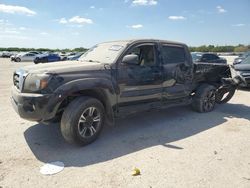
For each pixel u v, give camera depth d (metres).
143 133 4.71
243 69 10.03
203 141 4.35
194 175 3.16
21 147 3.91
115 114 4.43
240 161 3.58
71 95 3.98
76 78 3.77
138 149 3.94
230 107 7.14
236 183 3.00
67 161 3.47
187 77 5.80
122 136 4.52
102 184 2.91
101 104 4.10
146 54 4.92
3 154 3.65
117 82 4.28
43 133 4.54
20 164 3.36
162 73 5.09
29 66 4.16
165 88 5.23
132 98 4.59
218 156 3.73
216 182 3.01
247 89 10.70
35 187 2.83
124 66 4.41
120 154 3.74
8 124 5.02
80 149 3.89
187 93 5.93
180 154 3.78
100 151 3.83
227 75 7.17
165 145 4.13
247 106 7.32
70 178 3.03
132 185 2.90
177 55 5.57
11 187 2.82
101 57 4.69
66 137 3.83
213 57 15.11
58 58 28.61
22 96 3.65
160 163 3.47
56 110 3.63
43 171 3.18
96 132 4.12
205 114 6.24
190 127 5.14
